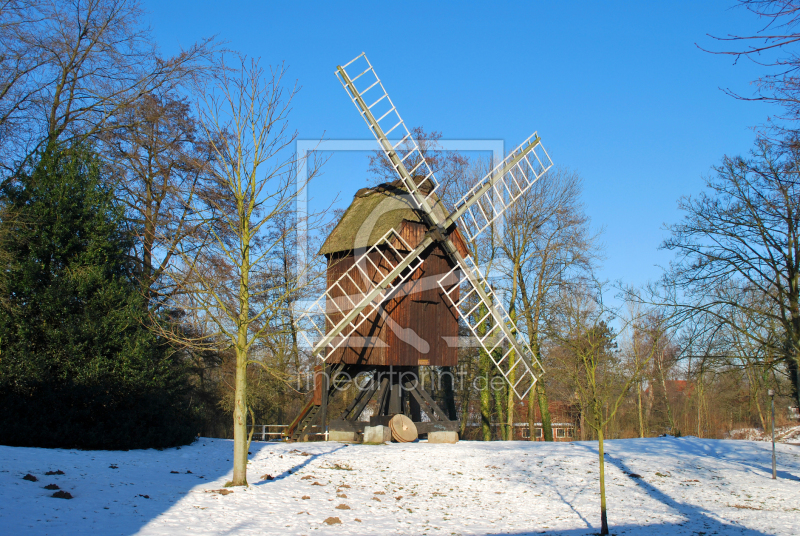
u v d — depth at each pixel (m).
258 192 14.08
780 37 6.38
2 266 17.27
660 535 12.18
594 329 14.18
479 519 13.14
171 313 23.47
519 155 25.70
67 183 18.83
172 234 19.75
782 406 43.00
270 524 11.12
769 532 12.56
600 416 12.69
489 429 32.41
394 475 16.89
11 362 16.27
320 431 24.80
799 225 21.19
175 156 24.39
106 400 17.06
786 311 23.27
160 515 10.97
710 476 18.52
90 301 18.03
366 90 24.11
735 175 23.05
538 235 31.80
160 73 25.61
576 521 13.31
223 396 32.38
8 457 13.91
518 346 24.48
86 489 12.21
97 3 23.89
